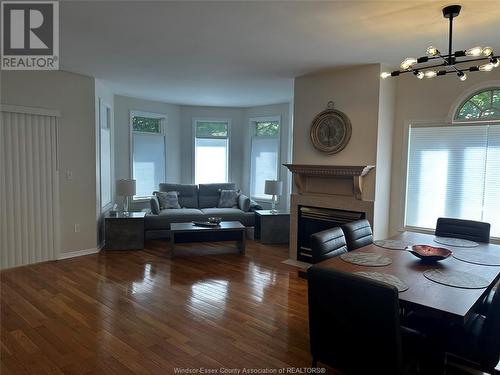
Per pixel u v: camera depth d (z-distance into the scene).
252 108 7.59
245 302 3.56
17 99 4.38
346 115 4.44
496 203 3.91
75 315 3.20
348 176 4.32
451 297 1.87
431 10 2.68
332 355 1.92
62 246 4.91
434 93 4.23
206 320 3.15
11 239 4.43
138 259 5.00
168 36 3.34
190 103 7.34
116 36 3.35
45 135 4.65
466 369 2.48
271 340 2.83
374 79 4.21
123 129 6.62
